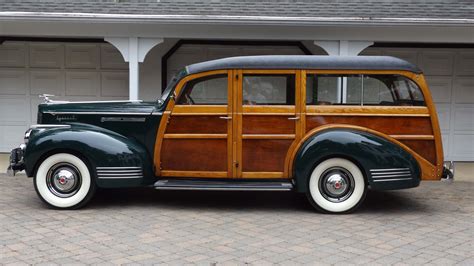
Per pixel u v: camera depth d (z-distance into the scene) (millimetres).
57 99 10102
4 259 4152
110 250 4410
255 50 9922
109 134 5867
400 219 5617
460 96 10062
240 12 8289
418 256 4352
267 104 5773
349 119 5758
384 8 8672
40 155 5695
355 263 4156
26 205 6023
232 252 4395
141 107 5996
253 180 5875
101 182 5738
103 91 10109
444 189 7434
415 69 5754
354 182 5746
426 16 8086
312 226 5266
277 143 5789
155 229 5078
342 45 8227
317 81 5762
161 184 5758
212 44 9914
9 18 7871
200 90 5812
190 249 4465
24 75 10070
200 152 5840
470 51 9945
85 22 7996
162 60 9875
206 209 5988
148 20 7930
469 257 4344
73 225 5176
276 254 4352
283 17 7949
